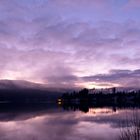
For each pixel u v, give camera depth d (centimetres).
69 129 4406
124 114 7075
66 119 6525
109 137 3331
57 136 3644
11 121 6159
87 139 3316
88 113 8675
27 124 5422
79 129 4372
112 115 7056
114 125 4638
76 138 3431
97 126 4709
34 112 9981
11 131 4266
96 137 3441
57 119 6588
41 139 3422
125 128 3145
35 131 4216
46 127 4800
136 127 2027
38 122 5831
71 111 10381
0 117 7400
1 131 4272
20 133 4006
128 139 1928
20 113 9319
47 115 8075
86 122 5594
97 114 7906
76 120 6147
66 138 3462
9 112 9988
